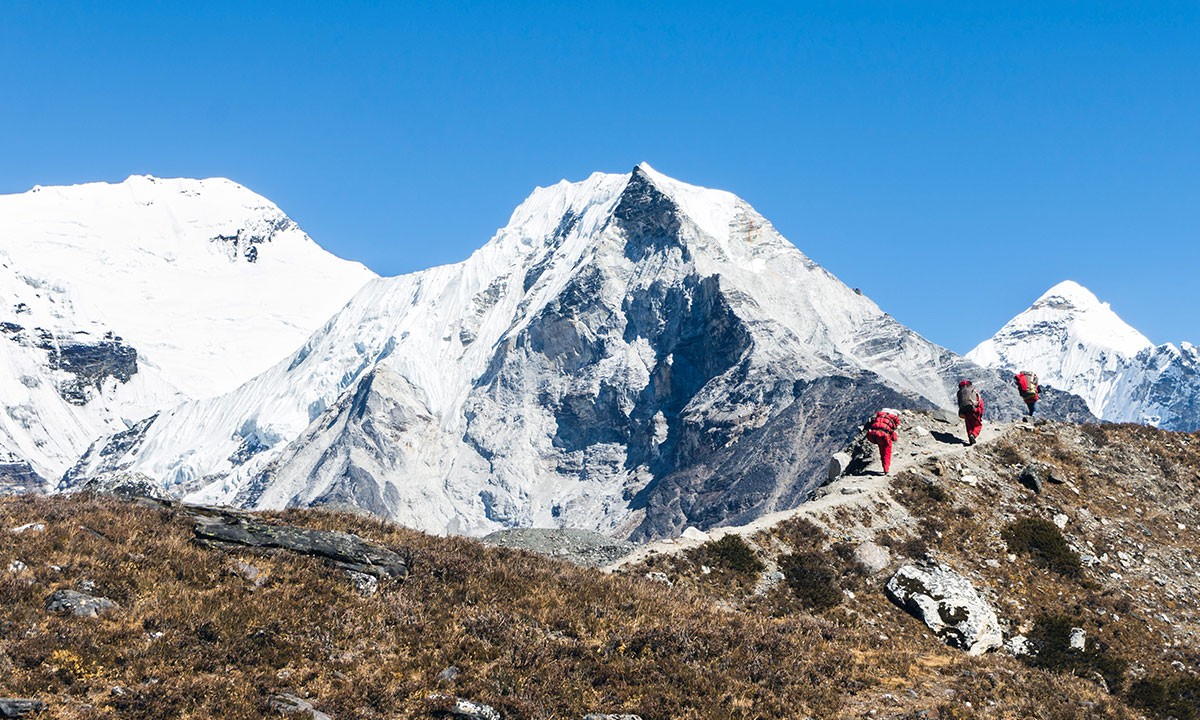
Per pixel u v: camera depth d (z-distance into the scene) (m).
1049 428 64.25
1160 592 52.25
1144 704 43.31
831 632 40.31
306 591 35.34
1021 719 35.16
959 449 59.34
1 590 31.23
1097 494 58.78
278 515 42.25
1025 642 46.03
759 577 45.91
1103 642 47.47
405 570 38.28
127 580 33.53
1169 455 63.75
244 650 31.53
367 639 33.72
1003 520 53.97
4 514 36.56
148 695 28.50
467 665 33.00
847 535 49.75
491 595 37.69
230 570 35.53
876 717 33.62
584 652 34.56
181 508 40.16
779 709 33.25
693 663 35.12
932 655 40.75
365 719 29.72
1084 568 52.34
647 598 39.94
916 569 47.19
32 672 28.48
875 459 57.16
